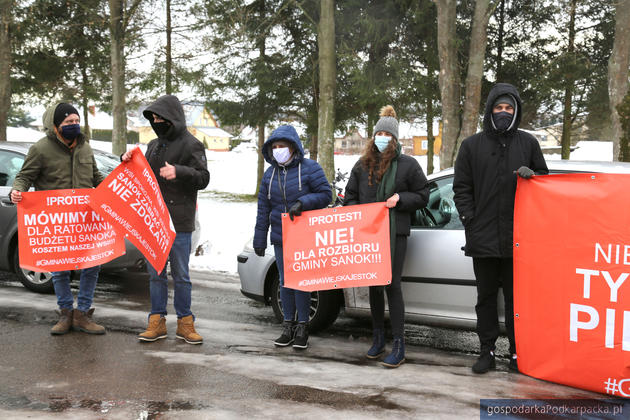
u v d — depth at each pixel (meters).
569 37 18.58
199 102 18.92
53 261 4.74
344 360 4.33
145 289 6.84
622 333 3.50
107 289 6.77
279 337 4.85
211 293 6.86
